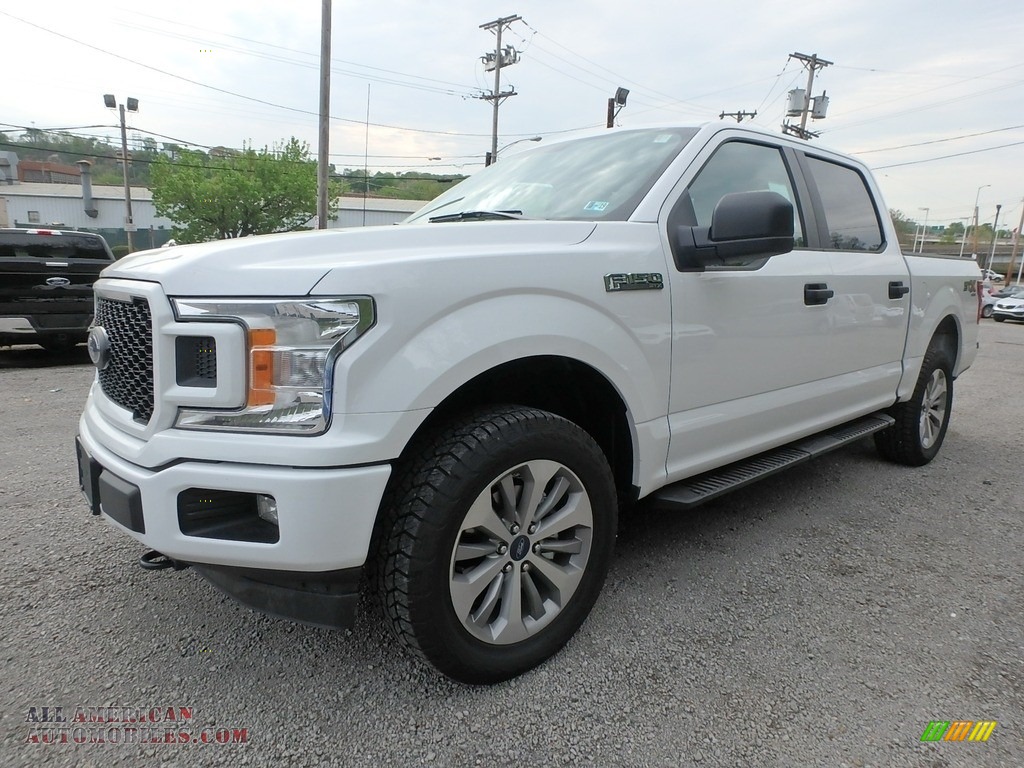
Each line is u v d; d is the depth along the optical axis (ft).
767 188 10.25
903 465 14.89
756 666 7.31
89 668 7.07
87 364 28.22
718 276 8.71
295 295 5.62
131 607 8.27
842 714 6.57
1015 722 6.50
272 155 141.69
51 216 173.88
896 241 13.44
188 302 5.77
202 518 5.89
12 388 22.09
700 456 8.91
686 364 8.40
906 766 5.91
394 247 6.46
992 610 8.63
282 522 5.58
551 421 6.87
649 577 9.32
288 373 5.64
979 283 16.47
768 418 9.86
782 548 10.38
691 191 8.89
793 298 9.91
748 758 5.98
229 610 8.23
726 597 8.81
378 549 6.23
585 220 8.30
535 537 6.99
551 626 7.25
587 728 6.31
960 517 11.88
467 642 6.53
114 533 10.39
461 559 6.40
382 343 5.73
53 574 9.07
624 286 7.54
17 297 25.93
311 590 5.98
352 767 5.79
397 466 6.37
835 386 11.27
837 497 12.80
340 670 7.10
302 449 5.56
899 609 8.61
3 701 6.53
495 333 6.37
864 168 13.29
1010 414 21.13
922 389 14.14
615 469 8.46
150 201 178.81
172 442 5.82
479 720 6.39
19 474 13.12
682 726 6.36
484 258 6.48
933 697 6.86
